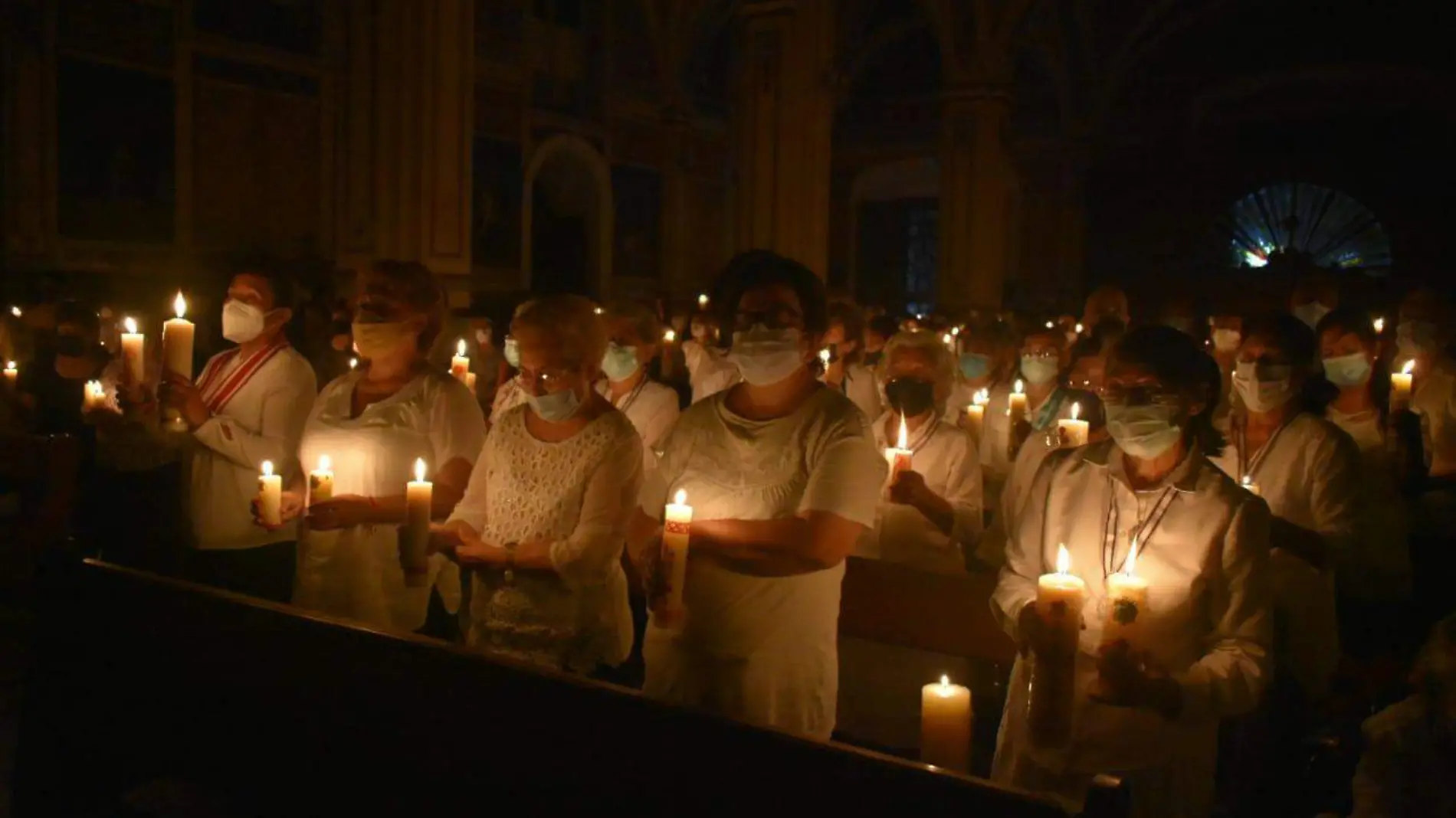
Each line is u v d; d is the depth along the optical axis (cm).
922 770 189
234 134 1465
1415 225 2008
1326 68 2050
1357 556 368
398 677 244
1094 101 2244
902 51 2478
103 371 606
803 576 260
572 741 221
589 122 2088
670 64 2236
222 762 271
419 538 288
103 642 289
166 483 539
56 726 294
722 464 269
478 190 1869
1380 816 222
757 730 202
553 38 2016
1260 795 381
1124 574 222
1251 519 232
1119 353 233
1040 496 258
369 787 248
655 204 2255
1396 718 224
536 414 306
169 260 1391
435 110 859
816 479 259
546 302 293
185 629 274
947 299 1708
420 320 342
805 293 264
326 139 1581
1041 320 687
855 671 396
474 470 319
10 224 1231
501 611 298
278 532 396
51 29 1261
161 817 284
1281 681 372
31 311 763
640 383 464
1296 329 347
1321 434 352
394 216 855
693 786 209
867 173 2555
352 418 340
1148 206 2227
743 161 1165
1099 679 214
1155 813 238
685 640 264
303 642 256
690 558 262
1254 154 2131
